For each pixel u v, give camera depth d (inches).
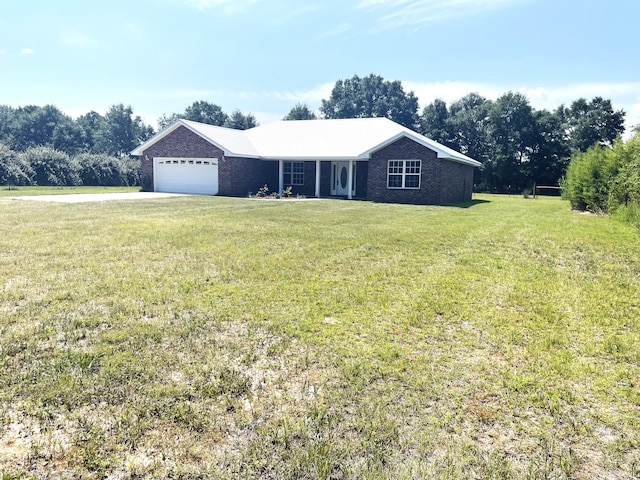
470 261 282.4
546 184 1782.7
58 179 1178.0
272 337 150.7
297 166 1021.2
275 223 450.0
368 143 950.4
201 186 948.6
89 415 102.0
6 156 1085.8
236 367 127.9
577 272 256.4
